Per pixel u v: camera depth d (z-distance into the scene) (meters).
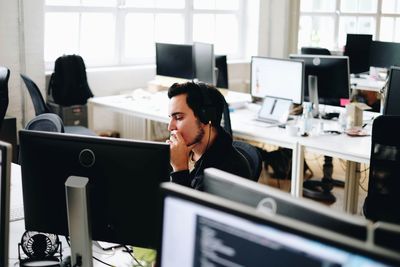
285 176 5.13
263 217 1.01
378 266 0.88
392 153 2.93
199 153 2.20
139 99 4.97
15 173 2.90
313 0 7.86
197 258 1.13
